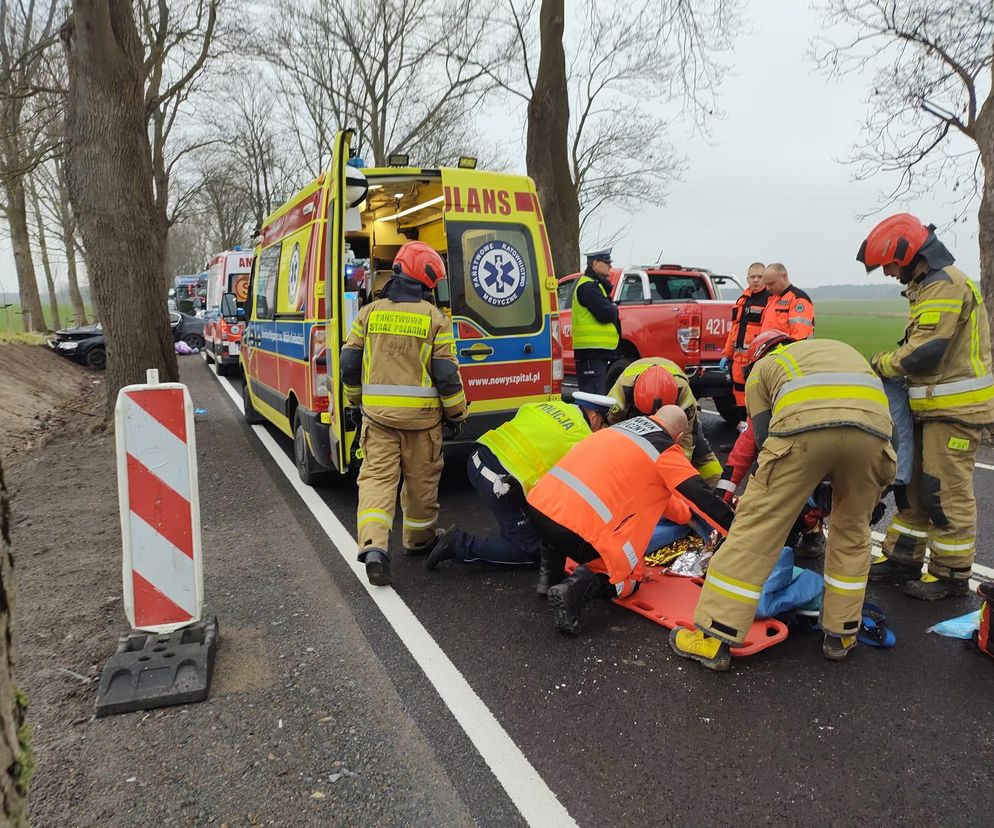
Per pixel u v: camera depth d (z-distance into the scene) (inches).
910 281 154.2
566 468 143.0
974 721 111.9
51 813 93.4
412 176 212.5
